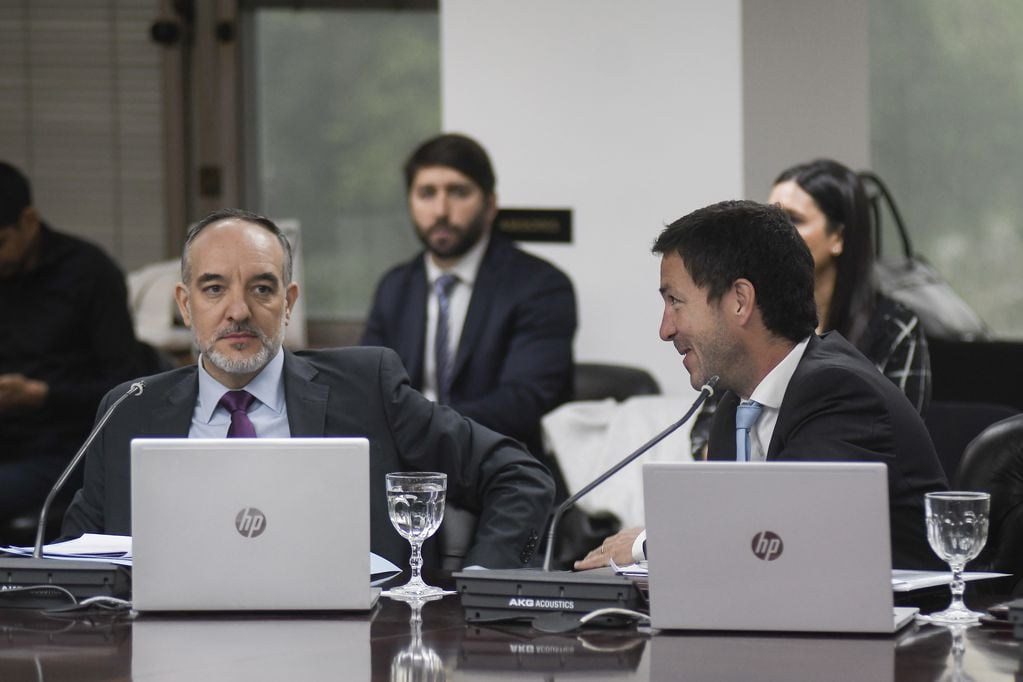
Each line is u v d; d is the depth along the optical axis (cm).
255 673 460
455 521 712
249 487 540
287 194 1522
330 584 543
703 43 1160
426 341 1127
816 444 594
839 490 493
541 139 1213
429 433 707
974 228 1441
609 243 1198
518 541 684
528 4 1210
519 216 1221
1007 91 1425
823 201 908
